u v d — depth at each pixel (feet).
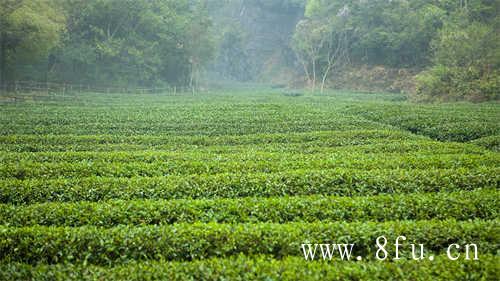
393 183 53.36
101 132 103.76
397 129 110.32
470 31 187.32
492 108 141.59
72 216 42.29
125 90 274.36
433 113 129.90
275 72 414.62
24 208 44.01
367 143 88.89
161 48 304.91
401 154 73.77
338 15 302.66
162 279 29.40
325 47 332.19
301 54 340.59
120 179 54.44
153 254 35.19
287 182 53.36
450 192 52.34
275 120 121.08
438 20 262.67
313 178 54.49
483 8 227.61
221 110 146.51
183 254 35.06
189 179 54.24
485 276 28.94
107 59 271.49
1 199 50.55
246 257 33.58
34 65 237.04
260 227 37.04
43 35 181.78
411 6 296.10
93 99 196.13
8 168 60.08
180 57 318.04
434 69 192.34
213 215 42.98
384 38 295.48
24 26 177.37
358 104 169.68
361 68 322.14
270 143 91.30
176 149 84.43
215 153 76.59
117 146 83.92
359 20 303.89
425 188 53.11
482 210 43.75
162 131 107.24
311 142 88.84
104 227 41.65
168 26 301.22
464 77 180.65
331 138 92.38
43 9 192.34
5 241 35.94
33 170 60.08
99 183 53.01
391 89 283.18
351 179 53.98
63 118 118.62
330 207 43.70
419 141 88.07
